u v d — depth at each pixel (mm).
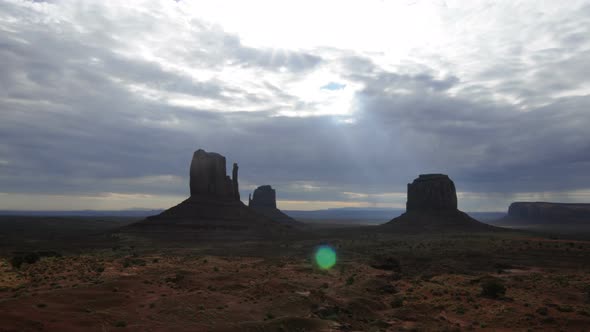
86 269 55812
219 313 36875
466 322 40531
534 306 45250
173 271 56781
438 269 80812
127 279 47875
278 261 82562
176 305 37781
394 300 48625
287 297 43500
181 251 106125
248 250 113750
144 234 144750
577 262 84000
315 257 96812
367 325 38312
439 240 129625
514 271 78688
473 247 107750
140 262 66562
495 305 46344
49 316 30922
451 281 66812
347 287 54438
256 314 37969
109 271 54875
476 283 63156
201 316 35531
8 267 57094
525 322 39188
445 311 44969
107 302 37250
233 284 50250
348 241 140375
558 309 43750
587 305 46875
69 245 121625
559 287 57375
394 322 39938
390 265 82188
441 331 36281
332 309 41312
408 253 102500
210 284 50344
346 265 80438
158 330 31188
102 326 30672
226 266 69562
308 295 45250
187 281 50312
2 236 149125
